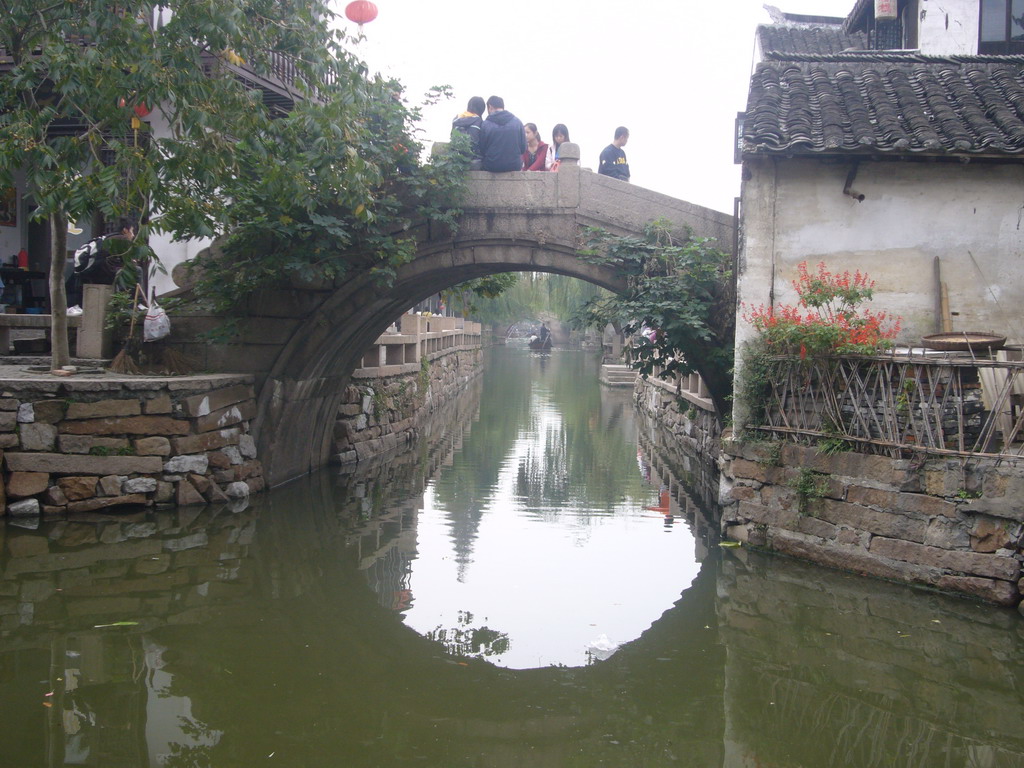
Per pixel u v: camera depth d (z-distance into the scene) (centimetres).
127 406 934
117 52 810
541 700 558
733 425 898
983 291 875
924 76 962
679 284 976
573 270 1047
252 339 1091
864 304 886
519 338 8069
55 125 1312
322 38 905
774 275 893
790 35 1722
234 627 655
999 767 479
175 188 903
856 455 781
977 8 1288
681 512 1095
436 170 1003
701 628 679
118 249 823
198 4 809
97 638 618
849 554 785
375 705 543
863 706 552
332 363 1188
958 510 709
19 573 741
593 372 3981
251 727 504
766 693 570
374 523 1005
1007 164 865
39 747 469
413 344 1794
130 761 458
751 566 814
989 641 641
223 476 1019
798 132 863
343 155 937
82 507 916
